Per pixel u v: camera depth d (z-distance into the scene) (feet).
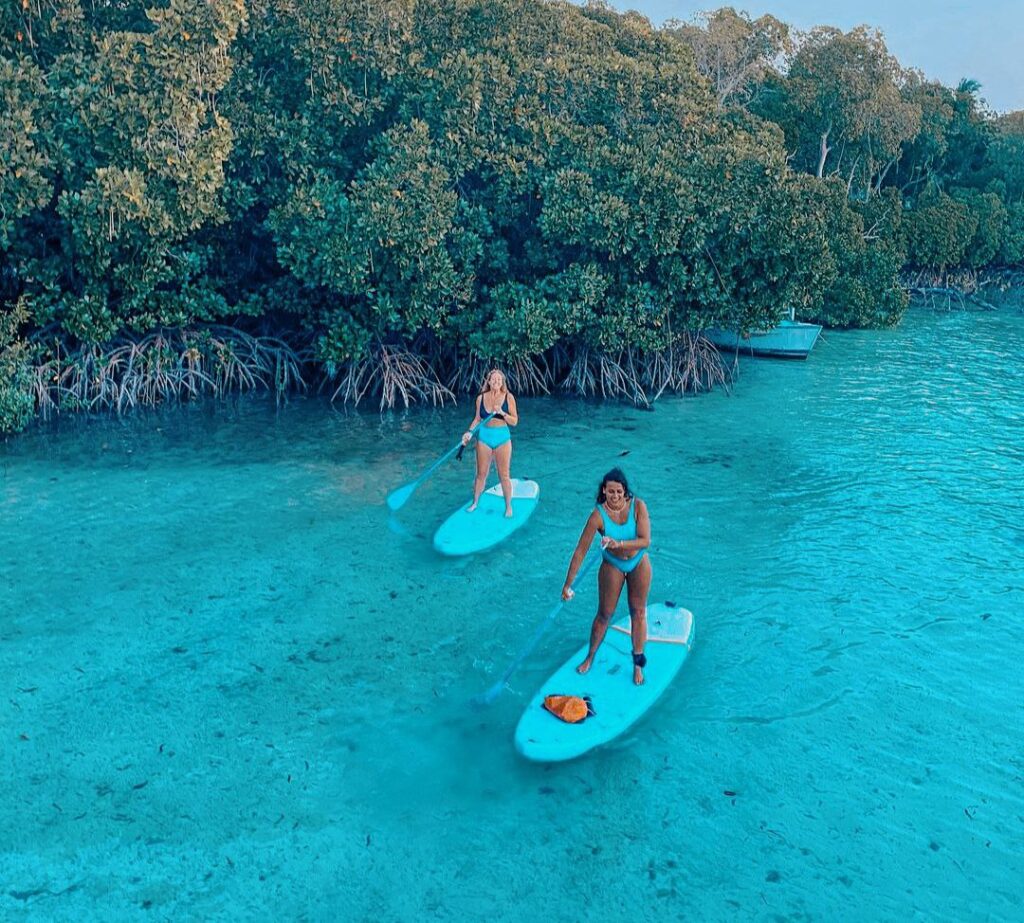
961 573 31.65
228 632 26.55
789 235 57.21
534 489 38.19
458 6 59.52
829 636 27.02
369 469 43.11
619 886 17.08
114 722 21.91
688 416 55.57
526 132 56.90
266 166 55.57
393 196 50.70
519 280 59.31
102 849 17.74
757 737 21.91
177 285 56.70
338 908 16.48
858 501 39.11
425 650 25.80
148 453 45.09
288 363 59.62
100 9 52.85
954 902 16.80
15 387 49.49
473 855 17.85
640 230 54.39
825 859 17.89
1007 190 176.96
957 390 64.90
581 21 71.10
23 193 44.60
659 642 25.31
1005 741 21.93
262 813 18.90
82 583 29.53
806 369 73.46
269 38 54.54
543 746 20.52
